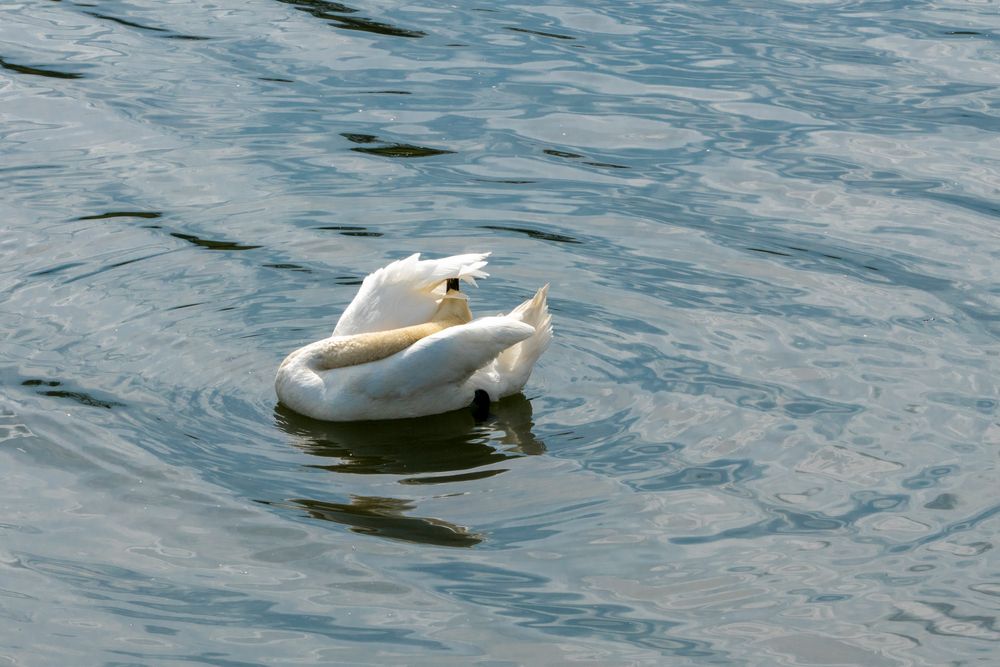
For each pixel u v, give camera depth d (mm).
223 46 23312
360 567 10383
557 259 16234
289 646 9406
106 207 17328
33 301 14773
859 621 9797
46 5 25375
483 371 13297
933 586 10234
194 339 14148
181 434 12344
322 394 12836
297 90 21391
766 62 23062
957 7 26125
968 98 21500
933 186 18391
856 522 11102
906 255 16359
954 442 12344
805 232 17016
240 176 18406
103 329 14234
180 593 10023
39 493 11297
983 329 14539
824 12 25875
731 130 20234
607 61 23016
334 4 25875
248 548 10609
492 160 19125
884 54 23469
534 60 22953
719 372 13641
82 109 20453
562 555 10586
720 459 12055
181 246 16312
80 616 9719
